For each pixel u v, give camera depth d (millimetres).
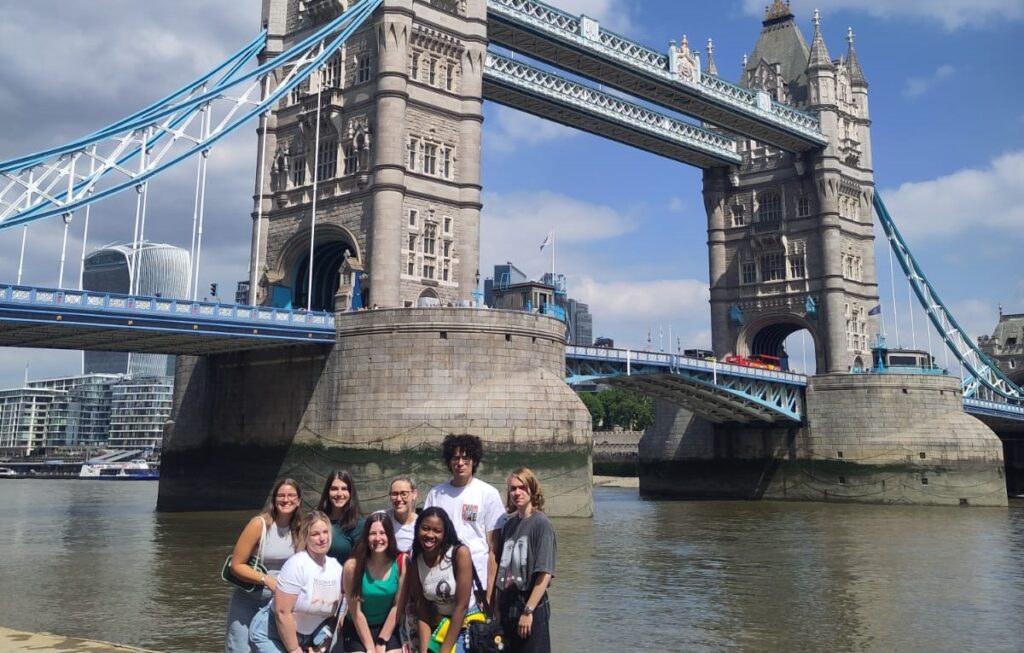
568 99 76312
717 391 77125
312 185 63719
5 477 167250
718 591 28594
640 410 150125
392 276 58281
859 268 94562
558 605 25562
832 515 61719
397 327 52375
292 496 11414
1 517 54688
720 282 96750
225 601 25484
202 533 43562
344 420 52938
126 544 38844
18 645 15305
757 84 96688
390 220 58750
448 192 62969
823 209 90688
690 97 80688
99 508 64938
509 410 50438
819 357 89938
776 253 93750
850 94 96438
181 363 64000
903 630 23422
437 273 61656
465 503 11844
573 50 72438
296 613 11023
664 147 88500
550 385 52125
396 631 11820
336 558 11617
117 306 46312
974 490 73875
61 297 44531
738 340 95188
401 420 51250
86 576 29859
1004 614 25719
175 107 52781
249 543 11266
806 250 91750
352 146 62281
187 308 48562
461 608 10883
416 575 11266
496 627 10984
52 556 34812
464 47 64812
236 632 11289
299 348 56000
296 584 10883
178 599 25766
